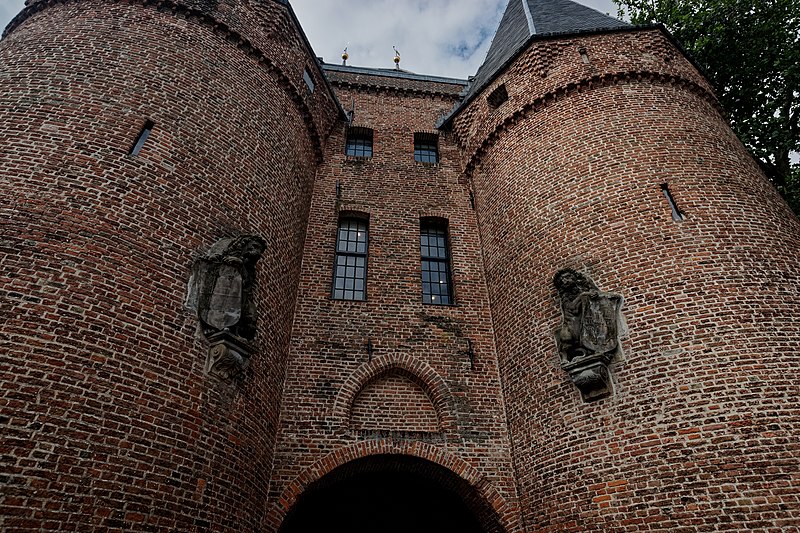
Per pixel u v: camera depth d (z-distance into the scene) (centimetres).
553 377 1024
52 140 839
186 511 699
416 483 1315
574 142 1241
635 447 852
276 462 1009
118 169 854
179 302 817
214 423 793
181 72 1052
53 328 672
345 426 1082
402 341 1225
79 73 949
